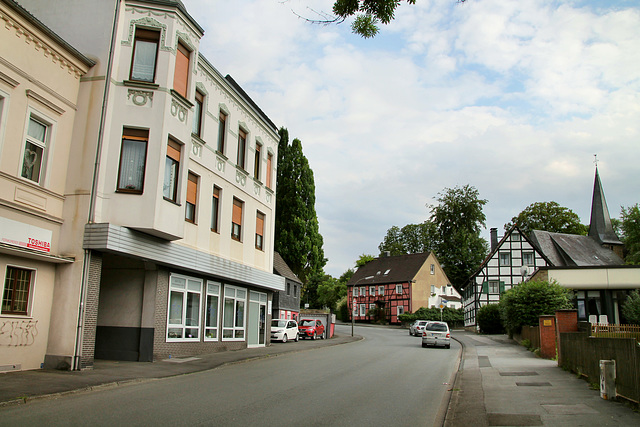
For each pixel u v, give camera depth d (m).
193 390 11.55
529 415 9.30
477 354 24.53
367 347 30.72
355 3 9.12
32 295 13.48
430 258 73.31
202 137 20.14
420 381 14.75
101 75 15.38
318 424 8.38
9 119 12.83
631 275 37.00
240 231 23.78
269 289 27.03
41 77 13.88
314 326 39.16
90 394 10.73
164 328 17.72
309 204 49.81
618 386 10.54
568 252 53.81
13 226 12.84
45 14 16.08
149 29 16.31
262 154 26.48
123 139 15.59
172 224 16.22
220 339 21.86
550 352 21.77
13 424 7.68
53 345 13.89
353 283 79.12
